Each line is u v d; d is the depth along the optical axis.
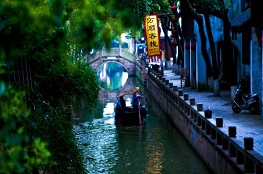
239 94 28.72
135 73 78.94
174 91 38.09
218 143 21.30
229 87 40.59
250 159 15.99
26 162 5.63
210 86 40.03
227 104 32.25
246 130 22.95
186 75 45.97
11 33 3.73
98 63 77.06
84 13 4.72
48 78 13.73
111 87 71.62
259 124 24.61
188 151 27.69
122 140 30.91
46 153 5.82
